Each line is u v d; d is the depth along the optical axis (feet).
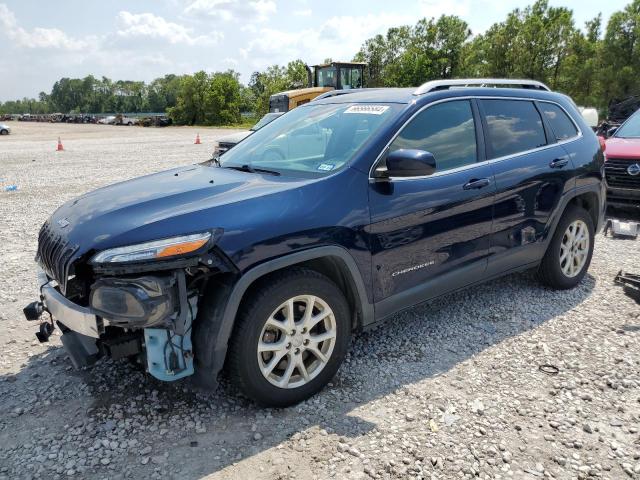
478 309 14.60
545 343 12.55
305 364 10.33
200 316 9.07
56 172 46.44
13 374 11.34
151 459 8.60
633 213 26.58
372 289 10.84
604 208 16.75
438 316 14.20
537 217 14.21
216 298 8.91
